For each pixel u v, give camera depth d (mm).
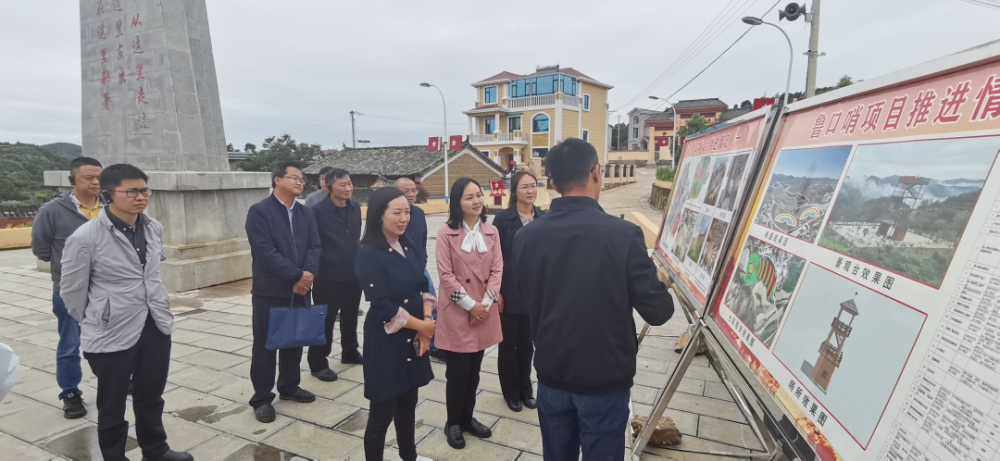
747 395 1573
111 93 6477
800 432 1244
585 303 1604
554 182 1760
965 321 890
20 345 4199
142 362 2348
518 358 3133
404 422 2285
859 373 1103
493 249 2818
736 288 1878
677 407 3098
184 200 6184
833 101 1548
